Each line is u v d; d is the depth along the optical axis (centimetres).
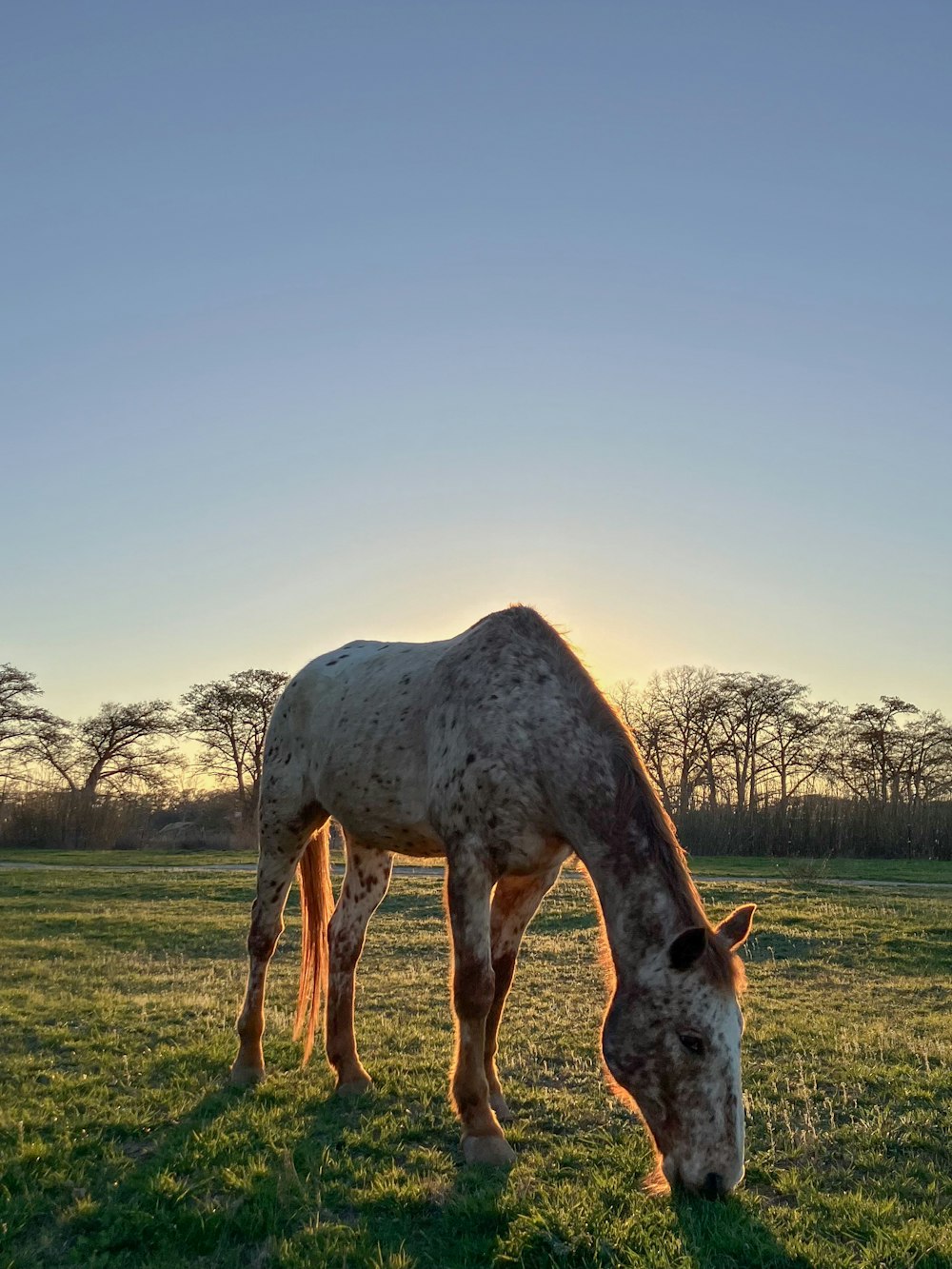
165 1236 340
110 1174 394
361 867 551
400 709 513
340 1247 328
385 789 507
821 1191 381
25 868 2538
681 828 3459
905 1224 342
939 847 3294
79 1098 495
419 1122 460
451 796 454
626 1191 372
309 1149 419
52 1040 621
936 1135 445
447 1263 321
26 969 911
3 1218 352
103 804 4112
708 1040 355
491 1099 478
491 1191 369
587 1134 445
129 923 1280
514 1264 319
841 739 5497
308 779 568
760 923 1242
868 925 1238
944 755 5359
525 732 440
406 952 1039
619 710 453
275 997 785
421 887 1728
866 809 3416
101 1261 324
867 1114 474
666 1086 360
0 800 4119
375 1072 545
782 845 3359
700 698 5353
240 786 4984
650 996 367
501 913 489
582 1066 568
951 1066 562
